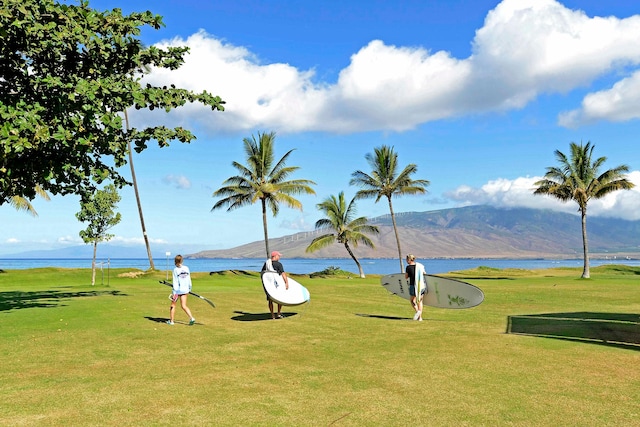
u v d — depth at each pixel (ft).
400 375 23.12
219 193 135.33
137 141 53.83
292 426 16.42
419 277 43.73
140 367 24.99
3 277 118.21
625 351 28.66
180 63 56.70
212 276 138.41
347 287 93.15
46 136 36.27
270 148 136.98
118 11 48.91
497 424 16.55
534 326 39.42
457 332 36.27
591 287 91.86
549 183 143.02
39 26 39.88
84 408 18.33
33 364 25.70
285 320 43.47
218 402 19.06
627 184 132.67
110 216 108.27
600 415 17.38
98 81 41.42
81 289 85.40
